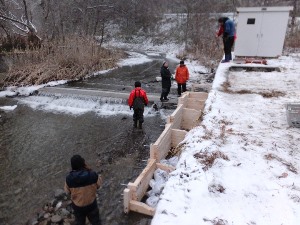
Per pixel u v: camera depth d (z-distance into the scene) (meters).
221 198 3.71
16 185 6.50
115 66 19.08
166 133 6.88
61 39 18.34
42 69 14.85
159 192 5.48
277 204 3.56
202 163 4.46
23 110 11.30
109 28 36.62
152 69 18.42
